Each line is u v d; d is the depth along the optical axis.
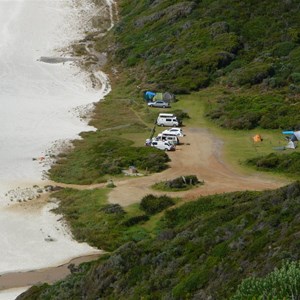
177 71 116.50
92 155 83.50
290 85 104.56
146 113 101.62
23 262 58.66
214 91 108.81
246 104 98.19
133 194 69.50
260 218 38.38
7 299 51.56
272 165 73.94
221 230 40.56
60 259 58.91
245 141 85.56
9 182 76.69
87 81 123.38
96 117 102.31
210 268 33.88
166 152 81.50
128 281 38.81
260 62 114.12
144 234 60.81
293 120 89.88
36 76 125.56
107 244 60.53
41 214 67.88
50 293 43.38
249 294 24.70
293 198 40.59
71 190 73.31
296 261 27.14
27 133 94.56
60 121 100.62
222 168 75.38
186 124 94.69
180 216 61.75
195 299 31.39
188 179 70.19
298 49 116.25
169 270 37.38
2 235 63.47
